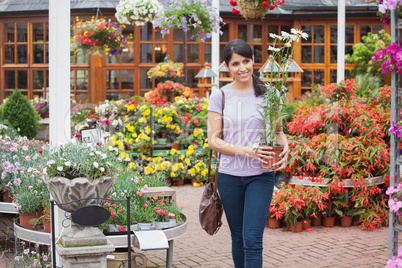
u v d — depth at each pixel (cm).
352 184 589
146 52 1406
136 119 845
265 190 341
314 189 578
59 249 327
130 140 836
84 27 1040
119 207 421
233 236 355
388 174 602
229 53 340
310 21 1477
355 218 600
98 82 1384
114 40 1057
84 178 344
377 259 473
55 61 397
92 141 418
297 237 551
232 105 346
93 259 334
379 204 605
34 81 1442
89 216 330
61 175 349
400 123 349
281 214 571
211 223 356
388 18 383
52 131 402
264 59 1463
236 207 349
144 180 511
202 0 828
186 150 873
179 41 1421
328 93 678
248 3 636
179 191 809
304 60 1488
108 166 361
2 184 490
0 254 480
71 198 345
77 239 334
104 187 354
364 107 636
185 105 891
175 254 494
